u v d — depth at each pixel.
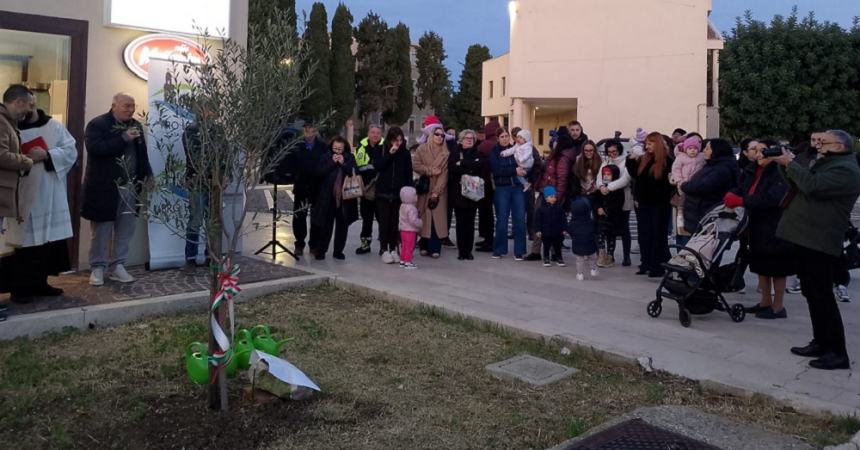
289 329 6.05
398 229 9.34
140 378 4.78
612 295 7.62
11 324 5.58
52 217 6.18
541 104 28.69
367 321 6.43
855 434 3.99
